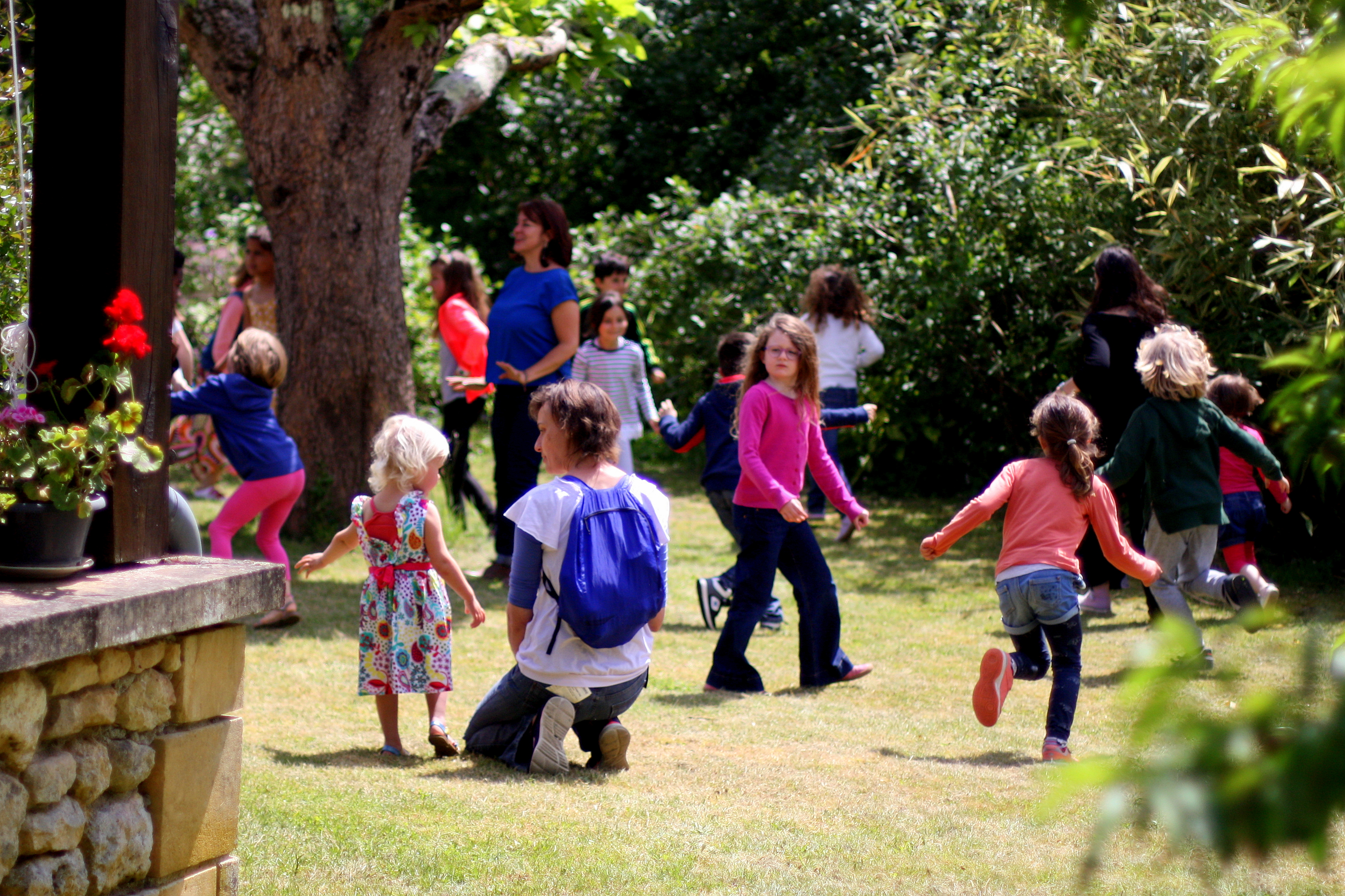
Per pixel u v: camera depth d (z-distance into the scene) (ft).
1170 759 4.31
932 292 44.24
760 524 24.44
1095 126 38.11
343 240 38.47
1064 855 15.23
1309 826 3.93
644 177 84.33
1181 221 34.73
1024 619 20.43
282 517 29.12
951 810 17.11
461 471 40.68
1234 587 25.11
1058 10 6.06
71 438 11.57
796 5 73.00
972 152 44.14
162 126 12.76
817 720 22.31
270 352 28.32
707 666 26.89
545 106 86.02
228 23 37.63
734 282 53.26
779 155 64.80
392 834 15.78
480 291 40.04
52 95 12.31
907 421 47.91
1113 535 20.62
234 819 13.14
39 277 12.59
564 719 18.63
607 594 18.07
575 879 14.32
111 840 11.50
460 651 27.48
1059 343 41.29
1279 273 32.07
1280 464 33.63
